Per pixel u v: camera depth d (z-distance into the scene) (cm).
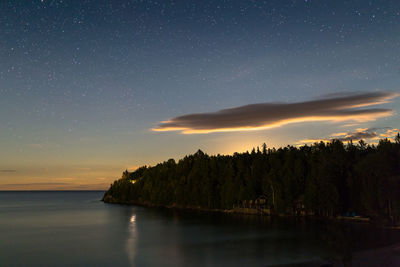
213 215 13325
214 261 5266
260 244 6538
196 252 5988
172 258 5578
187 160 19925
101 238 7894
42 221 12206
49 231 9356
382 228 7938
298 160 12619
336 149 11450
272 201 12588
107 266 5178
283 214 11769
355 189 10269
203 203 16200
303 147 16600
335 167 10756
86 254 6047
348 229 7831
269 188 12825
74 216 14225
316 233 7788
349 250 5503
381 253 5125
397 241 6184
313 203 10656
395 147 8244
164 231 8912
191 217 12719
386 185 8131
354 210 10275
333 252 5547
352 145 11956
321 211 10944
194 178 17425
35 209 19600
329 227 8544
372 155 8425
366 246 5806
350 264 4619
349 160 11150
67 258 5750
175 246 6638
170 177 19925
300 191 12125
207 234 8150
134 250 6331
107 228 9850
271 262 5053
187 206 17712
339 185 10619
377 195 8469
